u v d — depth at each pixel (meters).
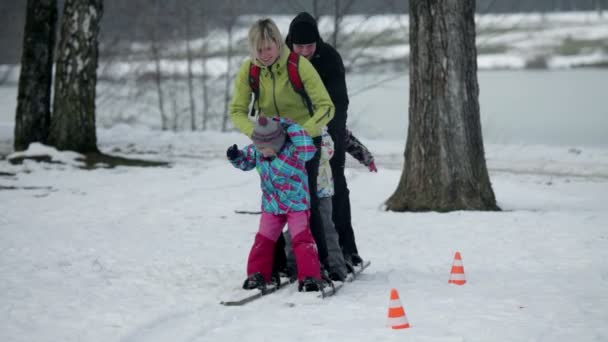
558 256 19.89
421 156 29.73
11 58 81.44
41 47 43.41
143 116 78.19
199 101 81.75
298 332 12.51
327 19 64.81
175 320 13.47
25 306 14.29
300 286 15.22
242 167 15.52
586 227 24.02
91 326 13.02
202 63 70.75
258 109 15.75
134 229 24.38
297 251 15.20
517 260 19.48
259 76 15.32
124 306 14.38
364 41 65.44
